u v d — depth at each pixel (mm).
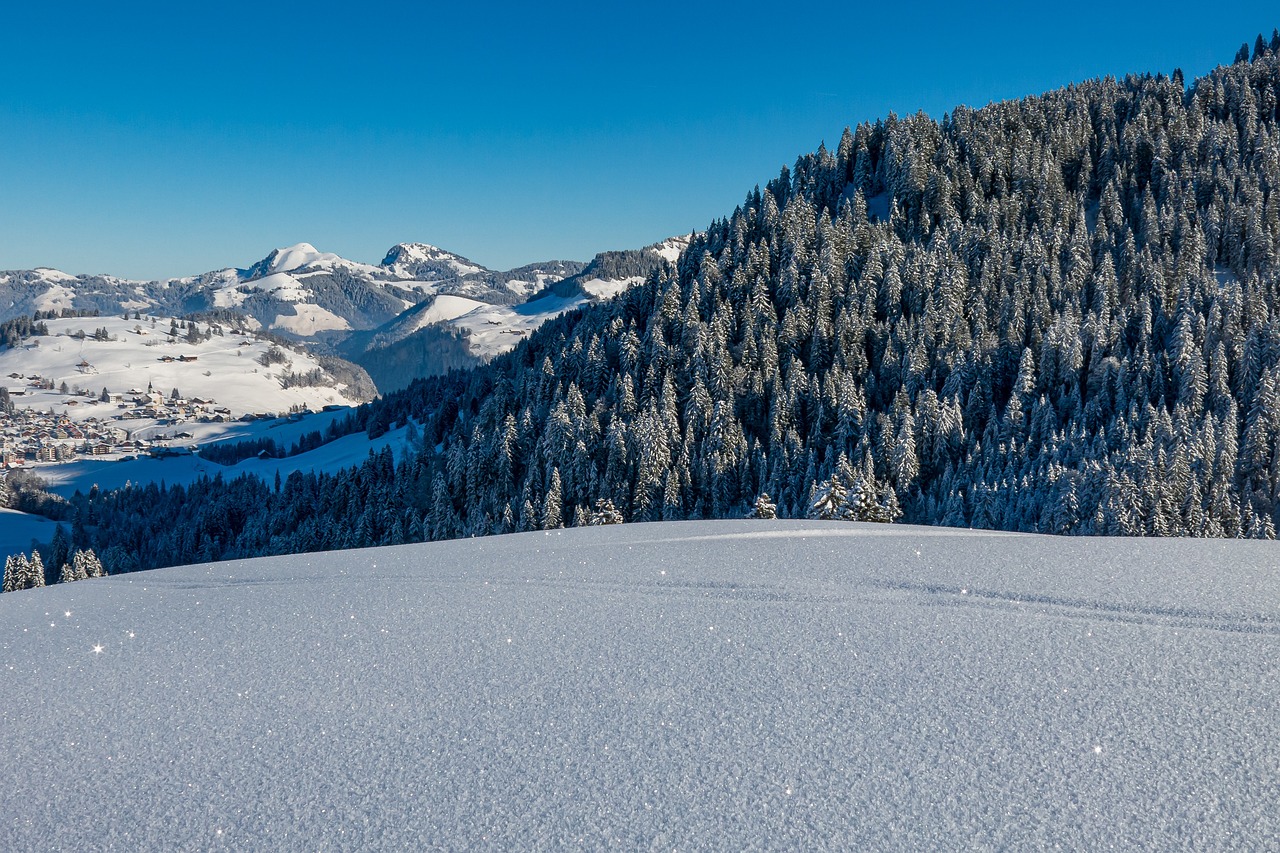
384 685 6641
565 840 4242
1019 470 53281
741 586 9352
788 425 65312
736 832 4262
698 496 60938
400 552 13273
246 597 10227
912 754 5043
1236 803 4332
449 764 5168
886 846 4086
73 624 9336
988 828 4207
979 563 9977
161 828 4562
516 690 6395
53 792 5059
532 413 71188
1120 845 4012
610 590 9500
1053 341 65000
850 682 6270
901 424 59688
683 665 6816
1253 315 61875
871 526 14062
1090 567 9539
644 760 5113
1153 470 44281
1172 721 5340
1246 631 7012
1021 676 6223
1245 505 47188
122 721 6156
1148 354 60938
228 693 6648
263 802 4785
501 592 9648
